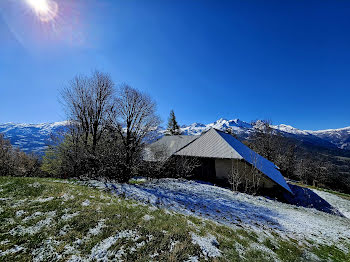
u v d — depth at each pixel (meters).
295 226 7.77
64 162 18.38
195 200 9.70
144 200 8.08
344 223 10.59
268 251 4.90
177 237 4.48
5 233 3.96
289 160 40.84
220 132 23.25
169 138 28.84
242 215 8.12
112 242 4.02
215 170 18.89
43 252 3.51
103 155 13.88
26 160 35.69
